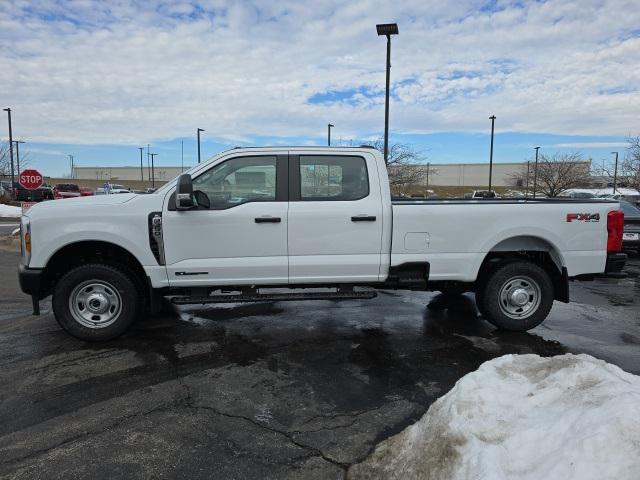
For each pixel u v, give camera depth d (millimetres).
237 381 4141
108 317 5090
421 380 4168
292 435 3242
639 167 33406
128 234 4902
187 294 5176
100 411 3580
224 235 4992
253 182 5098
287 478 2781
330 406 3672
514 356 3297
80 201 5012
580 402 2494
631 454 1989
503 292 5496
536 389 2791
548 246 5547
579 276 5520
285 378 4207
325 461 2941
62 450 3051
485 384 2873
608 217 5480
